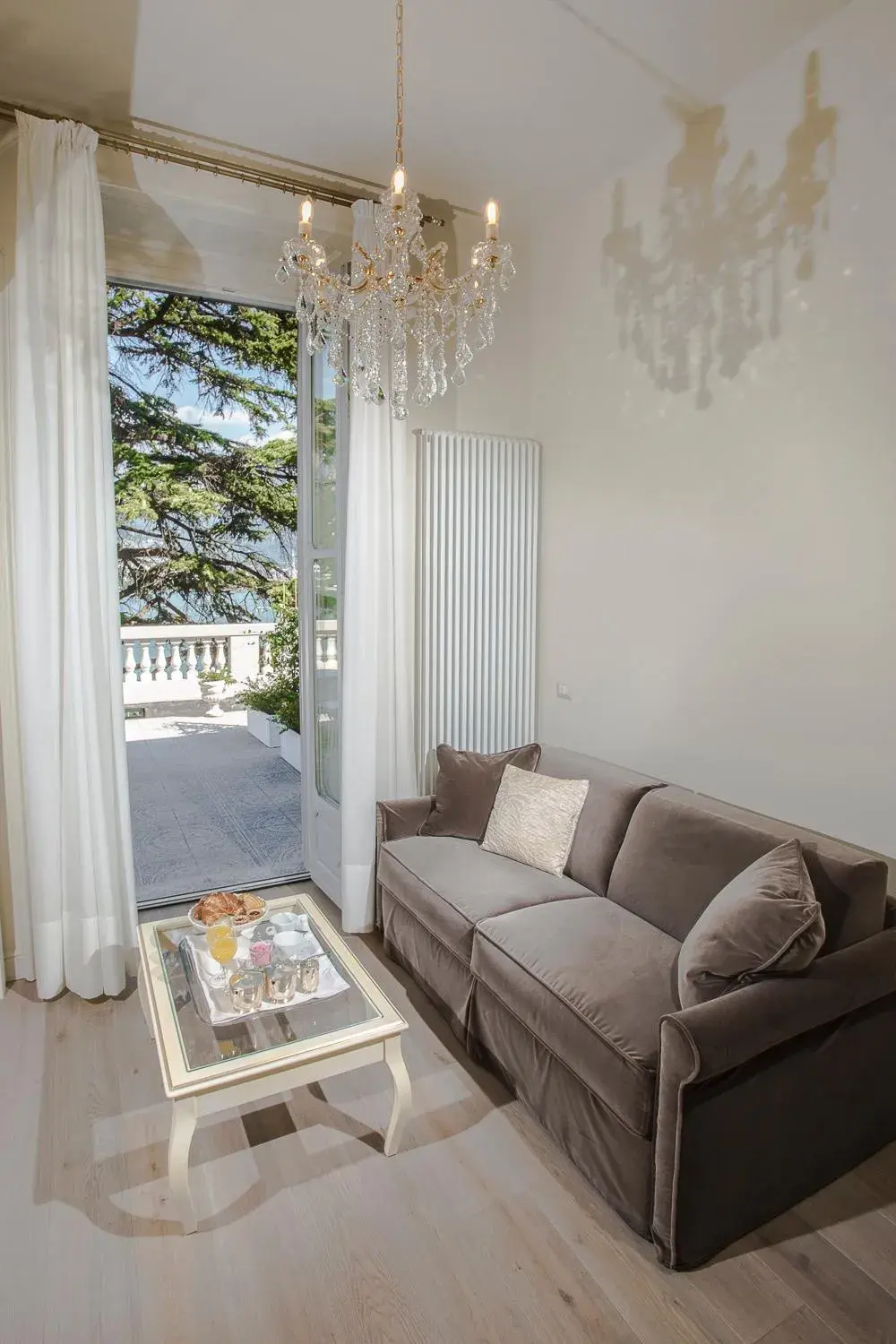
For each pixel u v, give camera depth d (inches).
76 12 85.4
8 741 107.5
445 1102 86.4
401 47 86.7
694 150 105.9
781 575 97.4
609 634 127.0
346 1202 72.1
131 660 305.3
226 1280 63.6
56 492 100.4
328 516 136.4
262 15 86.0
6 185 101.5
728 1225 66.4
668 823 96.3
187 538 346.9
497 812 116.6
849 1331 59.5
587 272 127.2
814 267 90.8
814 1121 71.5
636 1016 72.1
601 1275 64.3
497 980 86.8
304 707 146.8
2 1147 79.0
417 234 83.0
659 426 114.9
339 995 79.9
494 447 135.7
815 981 69.1
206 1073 67.8
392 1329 59.5
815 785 94.7
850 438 88.0
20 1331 59.2
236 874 151.3
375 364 87.5
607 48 91.8
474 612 136.8
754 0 83.9
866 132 84.0
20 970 112.3
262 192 117.3
